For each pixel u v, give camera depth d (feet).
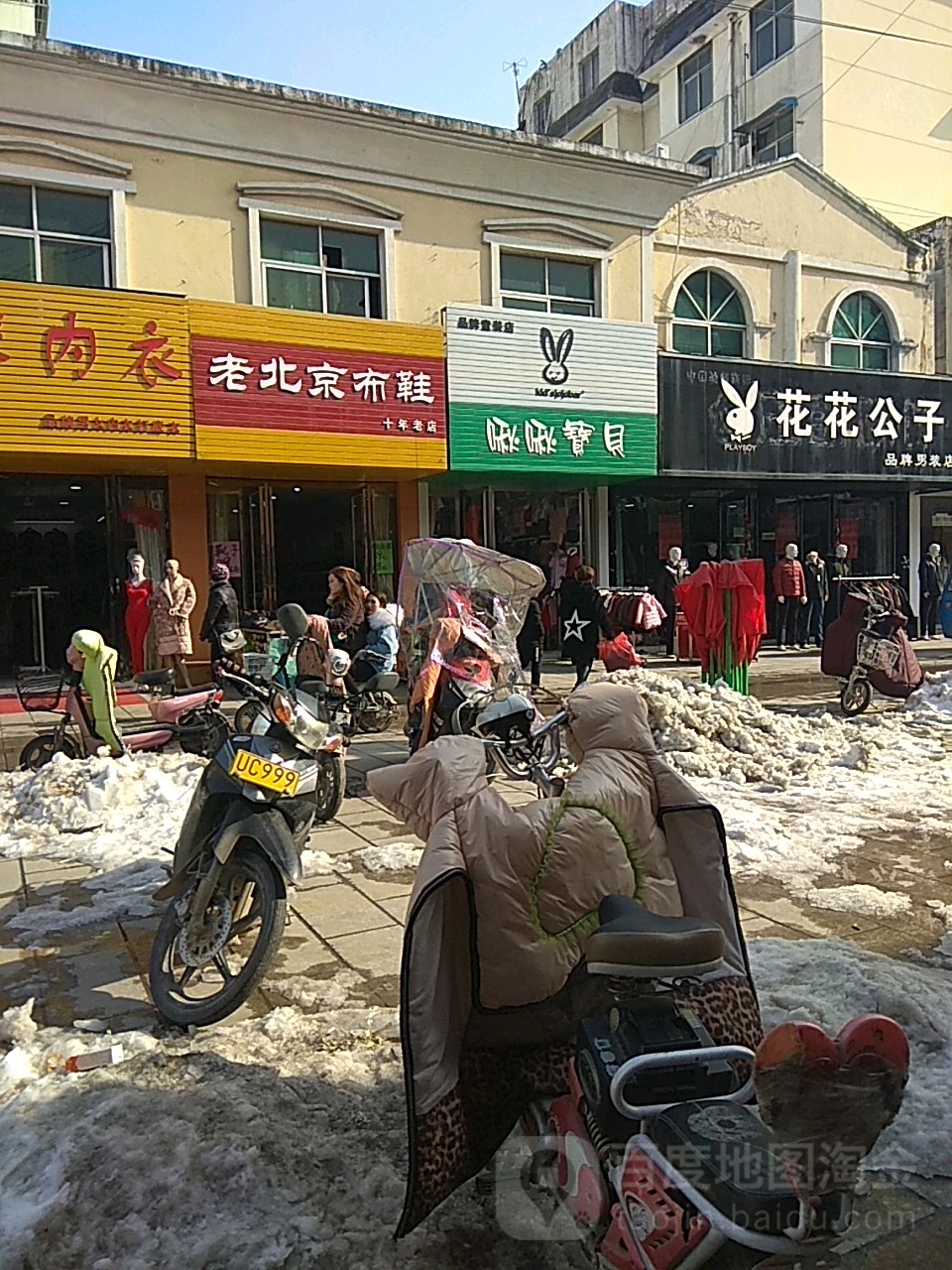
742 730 26.45
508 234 48.21
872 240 61.46
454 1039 7.81
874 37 75.10
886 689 33.68
